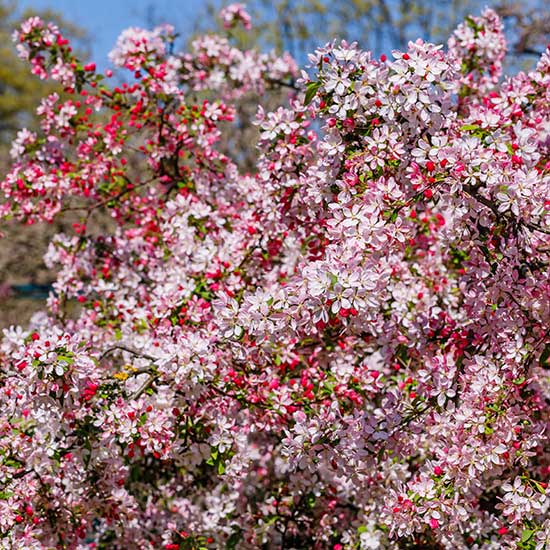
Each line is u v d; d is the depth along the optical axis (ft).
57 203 16.79
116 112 16.80
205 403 12.37
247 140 34.53
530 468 12.82
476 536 13.28
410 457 13.56
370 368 13.80
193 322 12.92
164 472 15.51
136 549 14.33
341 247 9.84
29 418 12.53
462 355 11.71
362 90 10.42
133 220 17.71
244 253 13.80
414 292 13.33
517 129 10.50
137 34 16.43
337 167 10.98
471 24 15.46
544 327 11.32
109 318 16.15
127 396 12.07
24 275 39.24
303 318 10.12
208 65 18.28
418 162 10.37
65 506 12.69
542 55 12.78
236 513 14.71
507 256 10.98
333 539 14.15
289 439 11.23
